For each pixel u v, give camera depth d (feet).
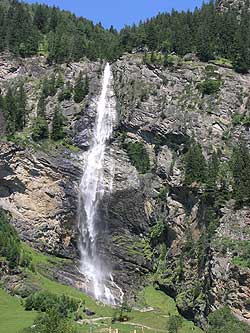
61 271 411.75
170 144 441.68
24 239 426.10
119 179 440.86
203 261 375.04
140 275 422.82
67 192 436.76
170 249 414.62
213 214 380.99
